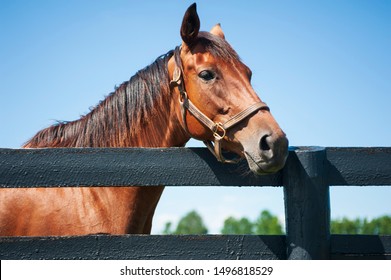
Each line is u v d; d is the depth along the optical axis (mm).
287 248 2412
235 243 2434
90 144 3043
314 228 2375
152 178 2469
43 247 2385
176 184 2480
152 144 3008
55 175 2434
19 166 2424
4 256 2365
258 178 2518
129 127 3010
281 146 2365
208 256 2412
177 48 2896
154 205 3170
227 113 2613
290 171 2422
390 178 2482
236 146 2602
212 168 2504
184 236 2420
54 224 2869
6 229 2883
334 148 2502
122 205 2926
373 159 2494
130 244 2406
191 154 2504
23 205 2922
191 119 2756
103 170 2449
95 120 3074
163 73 2971
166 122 2988
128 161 2467
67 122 3291
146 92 2992
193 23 2756
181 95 2789
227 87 2643
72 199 2928
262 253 2434
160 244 2412
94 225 2871
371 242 2469
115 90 3143
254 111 2539
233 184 2506
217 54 2719
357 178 2479
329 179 2473
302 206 2387
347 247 2461
